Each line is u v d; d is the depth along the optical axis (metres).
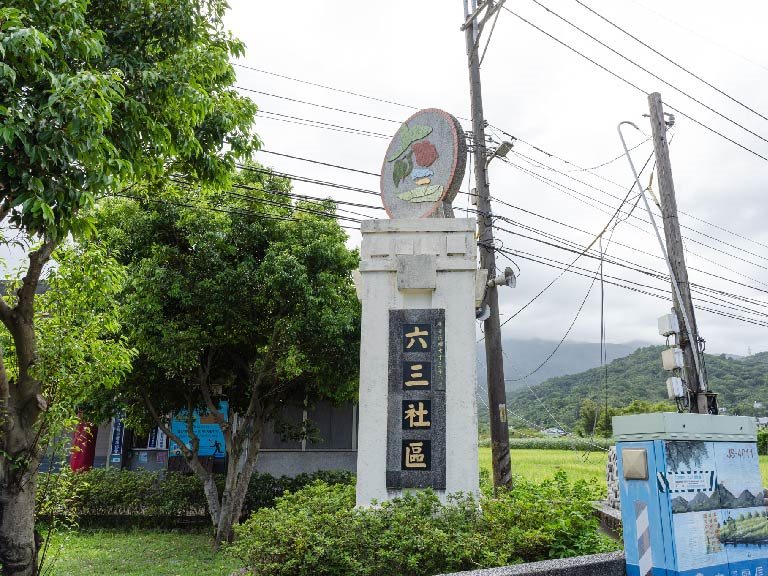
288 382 13.03
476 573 4.89
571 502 7.60
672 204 11.95
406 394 8.28
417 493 7.45
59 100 5.29
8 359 7.70
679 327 11.29
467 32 13.45
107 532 13.31
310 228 12.39
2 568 6.36
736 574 4.59
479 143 12.64
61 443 7.49
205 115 7.36
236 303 11.62
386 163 10.07
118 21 7.05
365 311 8.68
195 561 10.63
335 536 6.40
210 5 7.94
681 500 4.46
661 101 12.55
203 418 16.44
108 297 7.66
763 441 30.45
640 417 4.73
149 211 11.80
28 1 5.56
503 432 11.05
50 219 5.28
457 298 8.59
